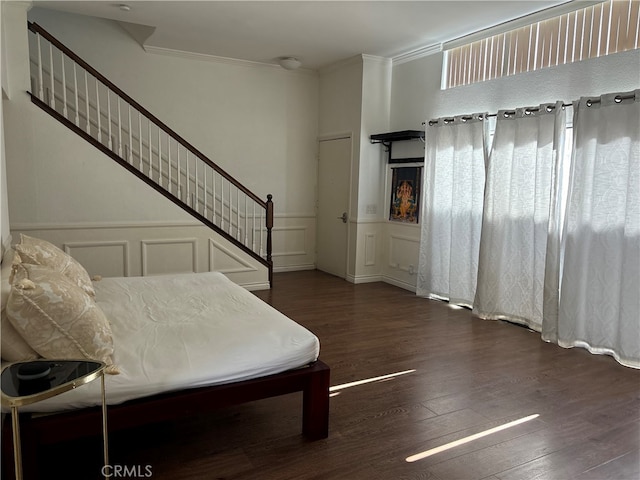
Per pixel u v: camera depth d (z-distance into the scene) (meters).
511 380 3.12
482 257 4.44
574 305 3.68
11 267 2.35
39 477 1.81
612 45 3.52
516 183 4.16
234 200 6.22
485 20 4.26
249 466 2.14
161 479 2.03
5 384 1.46
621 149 3.35
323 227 6.65
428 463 2.19
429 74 5.20
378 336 3.97
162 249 4.89
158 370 2.03
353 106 5.82
